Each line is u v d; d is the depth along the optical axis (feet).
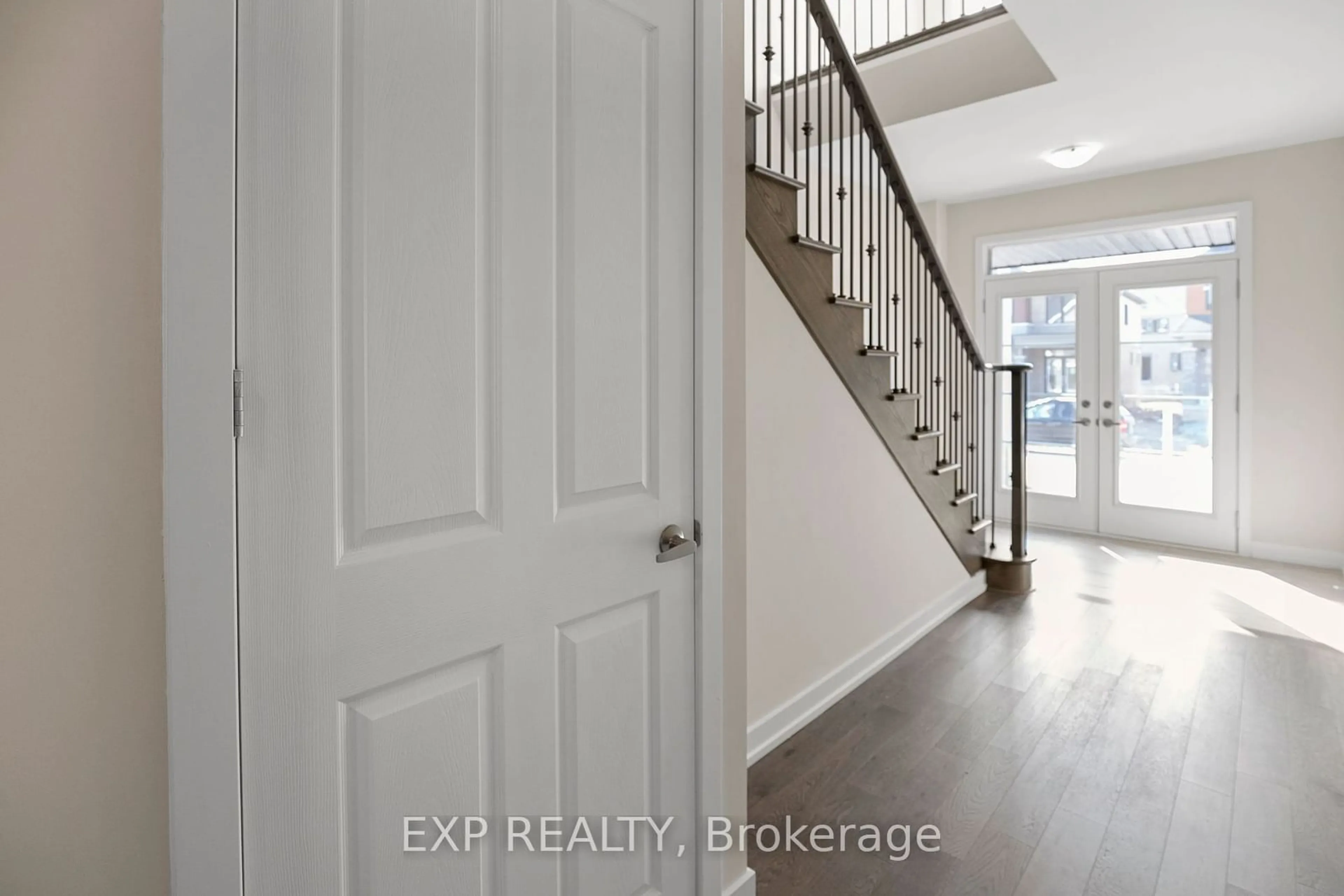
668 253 4.35
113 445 2.74
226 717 2.67
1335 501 13.69
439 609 3.30
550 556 3.75
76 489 2.83
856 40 13.15
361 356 3.01
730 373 4.95
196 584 2.57
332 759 2.99
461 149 3.33
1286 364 14.08
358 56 2.98
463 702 3.43
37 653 2.98
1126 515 16.33
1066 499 17.26
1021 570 12.19
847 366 8.55
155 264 2.65
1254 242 14.30
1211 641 9.98
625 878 4.22
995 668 9.17
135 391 2.70
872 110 8.84
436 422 3.27
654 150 4.24
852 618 8.75
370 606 3.07
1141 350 15.97
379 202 3.05
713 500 4.66
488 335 3.46
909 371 11.30
